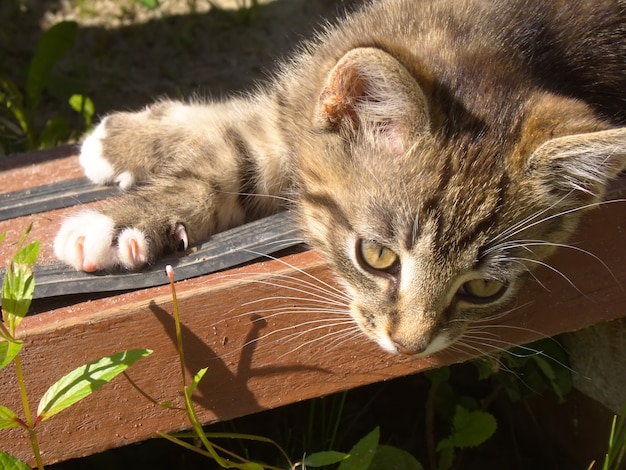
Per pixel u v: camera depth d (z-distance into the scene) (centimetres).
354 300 46
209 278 45
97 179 51
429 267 45
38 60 67
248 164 50
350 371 47
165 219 47
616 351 52
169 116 52
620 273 49
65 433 45
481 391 56
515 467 56
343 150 47
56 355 44
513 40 49
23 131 68
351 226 46
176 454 53
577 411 54
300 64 52
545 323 49
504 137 45
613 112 50
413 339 45
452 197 45
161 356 45
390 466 50
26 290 41
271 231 47
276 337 46
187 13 83
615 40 51
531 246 46
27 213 49
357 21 52
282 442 53
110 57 78
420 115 44
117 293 45
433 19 50
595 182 46
